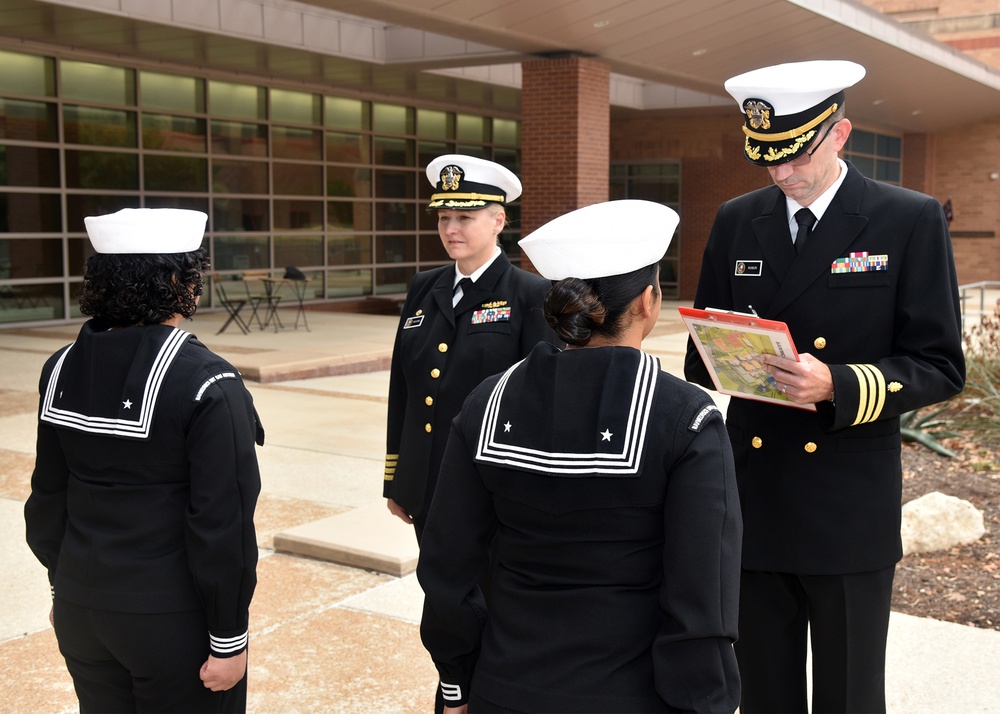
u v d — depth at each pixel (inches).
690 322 94.2
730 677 68.8
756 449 106.7
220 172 709.3
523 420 73.0
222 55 634.8
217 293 709.3
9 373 425.7
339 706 134.0
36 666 146.0
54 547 97.9
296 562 192.4
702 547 67.7
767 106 96.7
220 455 88.7
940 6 1232.8
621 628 69.5
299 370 431.5
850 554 103.2
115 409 89.2
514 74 782.5
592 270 72.1
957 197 1191.6
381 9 482.3
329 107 788.0
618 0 509.7
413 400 127.9
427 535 77.8
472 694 74.4
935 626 163.2
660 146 960.3
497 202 125.8
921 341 99.7
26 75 594.6
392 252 861.8
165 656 90.0
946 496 213.5
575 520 70.2
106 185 641.0
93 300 92.7
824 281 103.3
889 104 928.9
